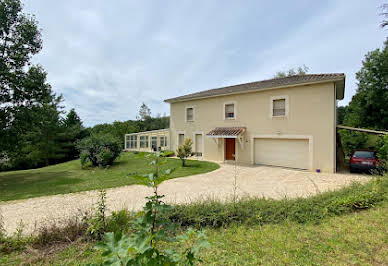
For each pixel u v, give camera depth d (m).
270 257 2.98
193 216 4.35
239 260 2.92
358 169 10.60
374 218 4.11
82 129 31.50
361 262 2.77
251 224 4.24
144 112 48.91
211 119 17.11
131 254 1.21
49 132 23.92
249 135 14.78
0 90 13.03
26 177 12.52
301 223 4.17
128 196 7.11
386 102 21.81
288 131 12.91
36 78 14.12
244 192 7.25
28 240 3.63
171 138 20.27
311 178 9.83
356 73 24.55
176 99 19.28
